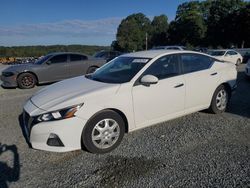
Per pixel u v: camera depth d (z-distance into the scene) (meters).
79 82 4.50
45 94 4.16
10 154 3.87
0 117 5.75
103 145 3.86
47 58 10.73
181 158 3.64
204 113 5.57
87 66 11.55
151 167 3.42
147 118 4.27
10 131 4.82
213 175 3.19
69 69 11.04
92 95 3.77
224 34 55.34
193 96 4.84
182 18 64.00
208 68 5.17
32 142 3.65
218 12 58.12
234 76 5.64
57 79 10.83
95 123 3.76
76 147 3.67
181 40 64.62
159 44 79.56
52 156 3.80
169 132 4.58
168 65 4.59
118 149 3.97
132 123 4.12
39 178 3.23
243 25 50.34
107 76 4.52
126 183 3.08
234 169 3.32
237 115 5.42
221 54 20.58
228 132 4.52
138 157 3.71
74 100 3.67
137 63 4.48
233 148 3.90
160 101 4.36
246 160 3.54
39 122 3.56
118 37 89.75
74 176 3.26
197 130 4.64
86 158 3.72
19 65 10.64
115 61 5.06
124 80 4.16
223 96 5.48
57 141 3.57
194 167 3.39
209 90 5.12
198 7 66.06
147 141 4.23
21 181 3.17
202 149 3.90
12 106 6.81
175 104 4.58
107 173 3.31
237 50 24.41
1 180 3.19
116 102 3.90
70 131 3.58
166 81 4.44
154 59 4.46
